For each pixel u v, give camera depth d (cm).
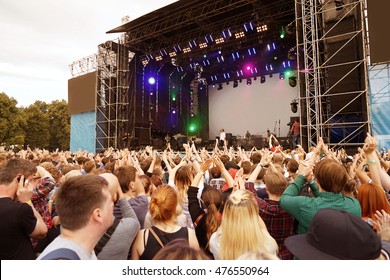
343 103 1274
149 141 2283
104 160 683
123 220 220
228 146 2162
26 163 253
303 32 1345
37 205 335
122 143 2072
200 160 524
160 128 2512
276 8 1777
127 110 2128
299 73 1353
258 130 2562
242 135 2638
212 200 264
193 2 1736
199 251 118
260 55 2311
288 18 1848
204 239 249
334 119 1322
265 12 1805
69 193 146
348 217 144
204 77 2809
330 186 235
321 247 141
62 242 139
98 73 2166
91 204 145
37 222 237
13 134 3444
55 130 4547
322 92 1405
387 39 1115
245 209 186
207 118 2845
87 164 482
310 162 274
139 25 2017
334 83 1297
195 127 2850
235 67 2559
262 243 183
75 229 143
